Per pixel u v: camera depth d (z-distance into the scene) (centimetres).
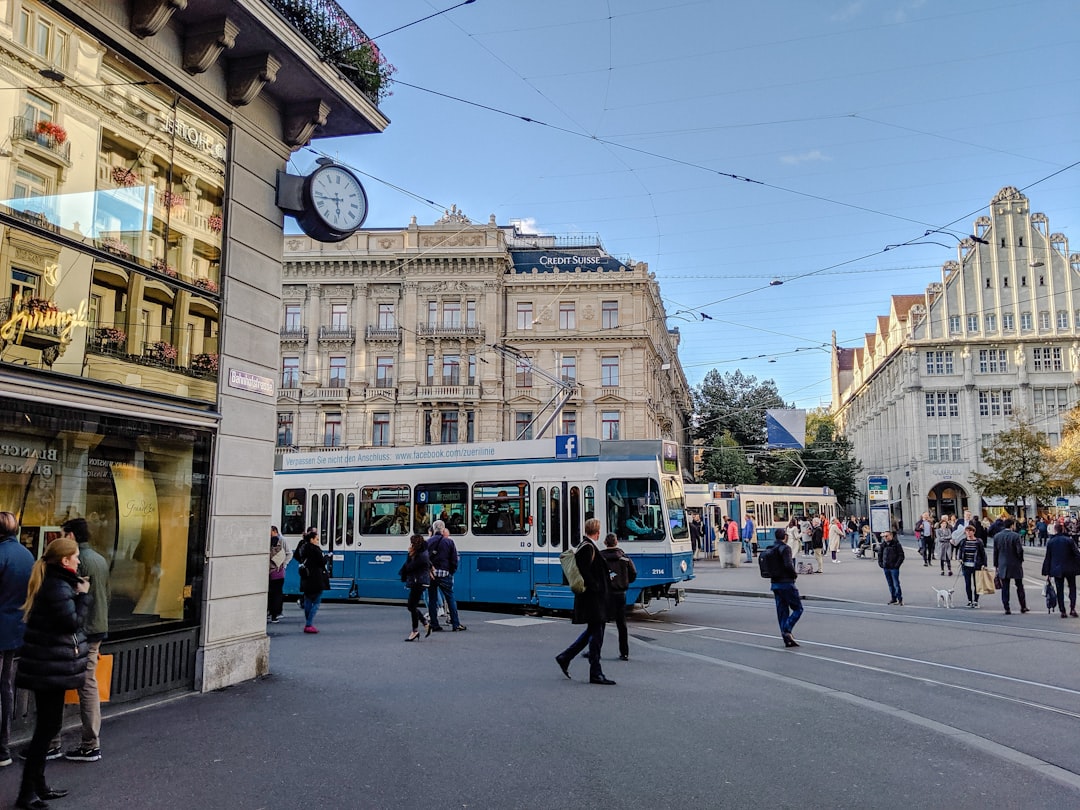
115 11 770
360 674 949
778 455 7088
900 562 1833
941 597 1783
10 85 676
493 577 1703
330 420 5128
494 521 1725
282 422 5128
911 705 827
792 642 1216
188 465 841
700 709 789
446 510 1791
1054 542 1592
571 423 5091
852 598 1939
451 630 1362
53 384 688
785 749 654
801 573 2670
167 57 831
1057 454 5072
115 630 751
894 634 1350
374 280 5169
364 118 1069
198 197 876
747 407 7638
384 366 5144
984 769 605
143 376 790
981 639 1288
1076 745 683
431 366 5122
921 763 619
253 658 915
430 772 590
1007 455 5356
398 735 686
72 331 718
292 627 1395
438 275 5162
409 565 1246
